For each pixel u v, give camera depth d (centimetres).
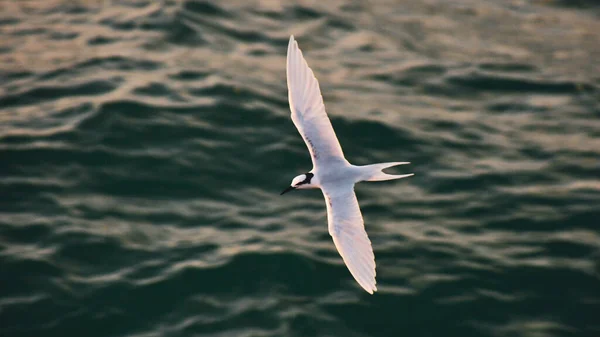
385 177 1050
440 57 2403
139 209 1728
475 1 2803
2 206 1703
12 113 1998
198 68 2211
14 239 1617
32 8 2542
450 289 1551
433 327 1479
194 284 1544
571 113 2170
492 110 2177
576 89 2272
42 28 2412
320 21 2550
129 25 2422
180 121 1978
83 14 2505
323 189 1060
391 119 2070
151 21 2436
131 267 1577
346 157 1928
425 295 1538
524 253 1652
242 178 1845
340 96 2155
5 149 1856
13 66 2197
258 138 1961
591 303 1530
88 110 1998
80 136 1914
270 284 1554
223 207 1755
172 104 2042
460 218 1756
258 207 1764
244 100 2077
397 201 1808
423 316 1499
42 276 1538
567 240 1684
